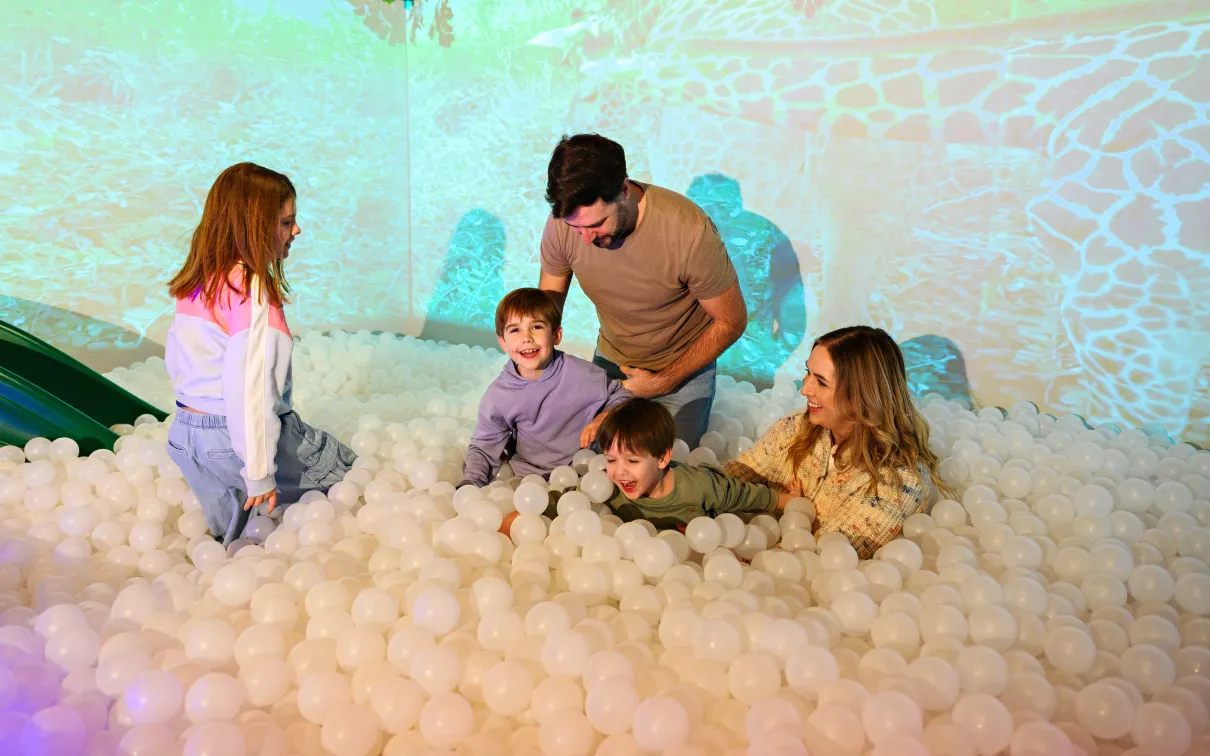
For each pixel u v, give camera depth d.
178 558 2.38
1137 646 1.82
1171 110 2.96
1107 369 3.26
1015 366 3.44
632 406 2.34
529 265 4.50
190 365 2.32
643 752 1.54
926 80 3.37
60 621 1.83
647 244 2.51
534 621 1.85
